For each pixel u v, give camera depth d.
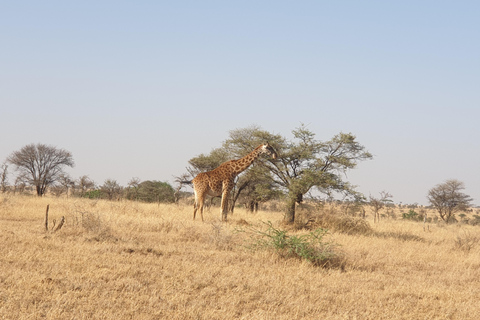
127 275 8.66
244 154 24.41
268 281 9.07
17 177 46.53
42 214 18.30
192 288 8.15
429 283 10.24
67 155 48.53
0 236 11.69
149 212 21.19
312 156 20.78
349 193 20.91
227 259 11.03
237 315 6.97
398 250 15.06
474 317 7.67
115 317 6.36
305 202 22.03
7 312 6.22
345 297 8.32
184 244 13.05
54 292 7.21
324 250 11.65
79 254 10.13
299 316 7.15
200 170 33.81
